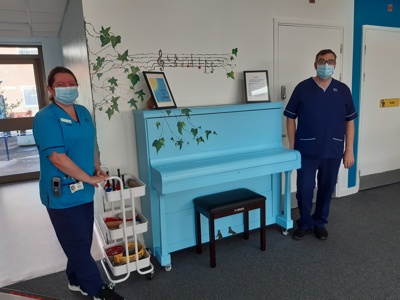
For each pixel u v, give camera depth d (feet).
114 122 7.91
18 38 15.78
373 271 7.23
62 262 8.26
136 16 7.79
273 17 9.67
